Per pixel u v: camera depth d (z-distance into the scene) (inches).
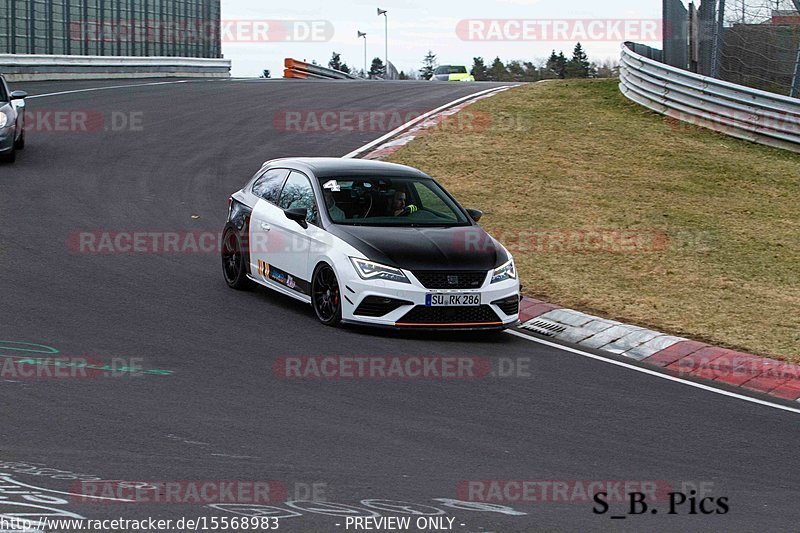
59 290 1513.3
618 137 3132.4
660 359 1358.3
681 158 2913.4
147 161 2741.1
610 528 767.1
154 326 1350.9
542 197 2461.9
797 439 1043.9
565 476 884.6
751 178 2751.0
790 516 813.2
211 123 3398.1
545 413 1079.0
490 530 746.2
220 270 1742.1
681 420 1086.4
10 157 2620.6
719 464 946.1
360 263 1364.4
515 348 1368.1
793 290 1796.3
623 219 2284.7
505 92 3939.5
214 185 2475.4
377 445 935.7
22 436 896.9
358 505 780.0
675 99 3378.4
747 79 3442.4
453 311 1364.4
